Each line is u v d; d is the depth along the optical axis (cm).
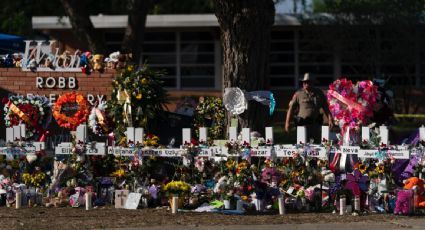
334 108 1652
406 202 1381
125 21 3825
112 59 1800
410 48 3556
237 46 1692
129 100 1611
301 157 1461
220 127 1748
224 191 1433
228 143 1485
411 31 3538
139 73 1633
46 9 4409
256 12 1684
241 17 1681
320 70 3953
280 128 3067
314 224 1284
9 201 1494
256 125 1683
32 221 1311
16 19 4228
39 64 1830
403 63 3622
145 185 1495
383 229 1238
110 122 1652
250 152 1473
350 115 1630
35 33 4638
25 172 1535
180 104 1883
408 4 3503
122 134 1591
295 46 3972
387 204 1411
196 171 1502
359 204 1399
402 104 3781
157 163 1527
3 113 1811
